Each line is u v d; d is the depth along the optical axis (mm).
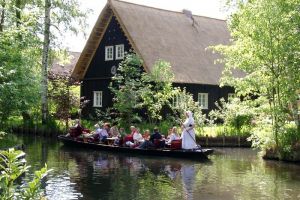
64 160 17859
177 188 12766
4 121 18469
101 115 29203
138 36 30359
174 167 16531
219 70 33250
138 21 31750
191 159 18781
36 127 28984
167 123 26812
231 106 21672
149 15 33344
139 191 12258
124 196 11633
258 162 18266
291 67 18750
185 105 26000
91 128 28094
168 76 26781
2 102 16562
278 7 18422
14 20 18359
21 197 6066
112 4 31391
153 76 26625
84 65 35156
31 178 13484
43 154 19547
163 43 31609
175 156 19234
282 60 18891
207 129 25828
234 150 22641
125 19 30953
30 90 17562
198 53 33344
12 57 16828
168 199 11383
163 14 34781
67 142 23219
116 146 20781
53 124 28266
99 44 33906
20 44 18016
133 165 16828
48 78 29328
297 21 18578
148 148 20016
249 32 19500
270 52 18734
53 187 12594
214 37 36500
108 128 23328
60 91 28938
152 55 29703
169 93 26266
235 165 17312
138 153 20047
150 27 32156
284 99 19062
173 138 20297
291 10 18594
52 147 22375
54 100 28969
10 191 6180
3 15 17953
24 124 30078
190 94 28438
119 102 27172
